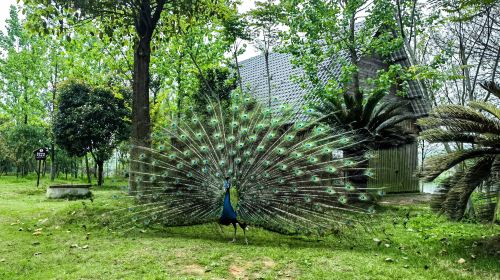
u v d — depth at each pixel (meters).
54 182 29.00
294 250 7.34
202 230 9.07
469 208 11.46
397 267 6.48
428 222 10.89
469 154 7.88
